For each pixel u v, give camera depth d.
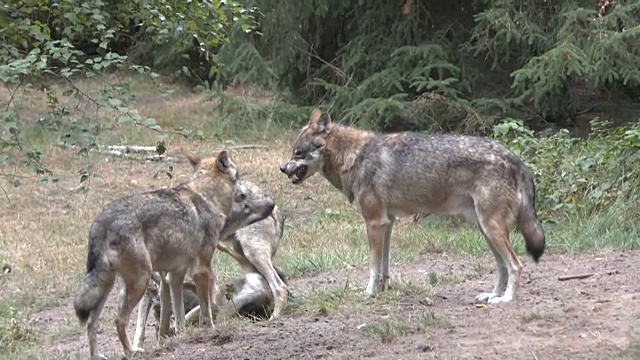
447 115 22.62
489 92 23.36
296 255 15.85
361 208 10.71
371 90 23.64
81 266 16.59
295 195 20.92
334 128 10.98
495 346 8.05
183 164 23.20
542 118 22.91
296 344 8.97
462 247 15.63
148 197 9.72
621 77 20.80
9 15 10.44
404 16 24.05
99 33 10.55
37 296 15.10
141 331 11.53
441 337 8.52
